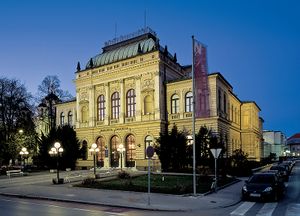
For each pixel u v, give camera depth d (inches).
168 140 1718.8
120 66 2164.1
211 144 1432.1
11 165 2241.6
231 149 2342.5
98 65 2301.9
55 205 766.5
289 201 804.6
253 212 656.4
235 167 1576.0
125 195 901.8
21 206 748.6
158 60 1983.3
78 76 2401.6
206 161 1434.5
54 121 2699.3
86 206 749.9
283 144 5964.6
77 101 2405.3
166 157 1717.5
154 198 840.9
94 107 2299.5
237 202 787.4
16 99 2373.3
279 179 877.8
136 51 2164.1
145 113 2036.2
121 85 2154.3
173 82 2010.3
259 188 799.7
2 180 1462.8
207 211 671.8
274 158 4023.1
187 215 625.9
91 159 2268.7
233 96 2503.7
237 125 2736.2
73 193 959.6
